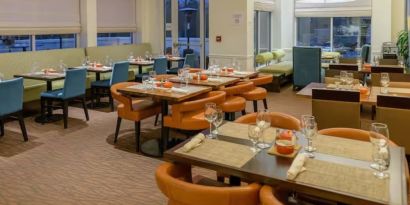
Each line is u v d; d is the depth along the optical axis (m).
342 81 4.67
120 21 9.63
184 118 4.27
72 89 5.84
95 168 4.16
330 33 11.29
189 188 1.98
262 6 10.55
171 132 5.32
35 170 4.09
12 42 7.25
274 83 8.99
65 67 7.02
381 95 3.74
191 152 2.35
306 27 11.59
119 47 9.23
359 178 1.95
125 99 4.64
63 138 5.21
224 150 2.38
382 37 9.88
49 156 4.52
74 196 3.49
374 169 2.06
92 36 8.55
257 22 10.74
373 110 4.78
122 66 7.05
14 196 3.48
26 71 6.94
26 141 5.06
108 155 4.56
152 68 8.55
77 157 4.49
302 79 8.87
